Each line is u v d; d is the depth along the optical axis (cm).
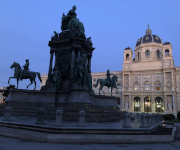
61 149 737
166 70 7094
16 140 884
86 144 855
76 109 1490
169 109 6844
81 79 1848
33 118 1510
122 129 1034
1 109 1770
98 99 2097
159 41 8481
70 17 2388
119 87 7900
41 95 1972
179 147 886
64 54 2138
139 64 7731
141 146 867
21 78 2006
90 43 2359
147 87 7488
